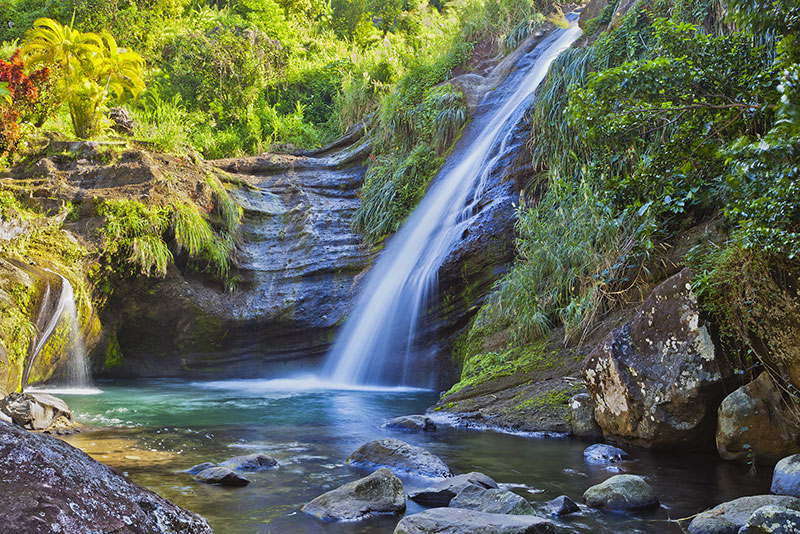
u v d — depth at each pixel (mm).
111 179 11789
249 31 20234
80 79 13141
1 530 1404
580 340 7941
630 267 7652
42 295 8852
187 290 11969
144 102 17422
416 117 15148
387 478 3914
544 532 3184
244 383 11352
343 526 3465
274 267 12867
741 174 4879
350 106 18891
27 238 9977
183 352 12188
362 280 12789
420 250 12000
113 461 4895
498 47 17547
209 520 3520
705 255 5895
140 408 7984
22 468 1647
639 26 10758
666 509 3869
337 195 14688
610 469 4906
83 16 19781
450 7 21234
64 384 9977
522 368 7973
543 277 8844
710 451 5539
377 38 26375
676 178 6945
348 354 11852
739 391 5191
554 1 18516
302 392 9977
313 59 23891
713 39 6605
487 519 3270
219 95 18875
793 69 4230
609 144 6863
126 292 11422
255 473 4617
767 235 4680
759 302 5074
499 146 12328
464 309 10656
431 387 10680
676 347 5566
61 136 12891
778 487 4098
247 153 18172
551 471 4836
